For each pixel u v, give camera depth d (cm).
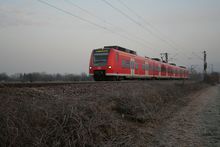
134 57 2733
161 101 1608
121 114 1051
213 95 3070
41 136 561
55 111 676
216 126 1154
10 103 623
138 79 3012
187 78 6156
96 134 711
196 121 1267
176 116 1384
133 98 1190
